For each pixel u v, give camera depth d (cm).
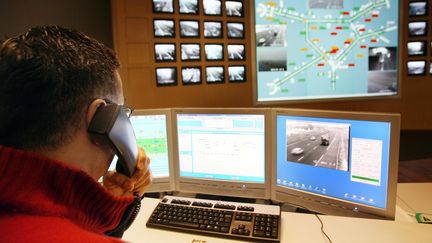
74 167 43
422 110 408
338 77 394
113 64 51
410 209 130
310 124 118
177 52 342
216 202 122
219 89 362
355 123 108
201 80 354
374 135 104
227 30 359
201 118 138
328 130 114
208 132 138
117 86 51
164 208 120
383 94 405
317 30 383
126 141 58
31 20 317
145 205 130
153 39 333
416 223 107
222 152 137
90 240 37
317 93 391
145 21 329
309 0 378
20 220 36
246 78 372
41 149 43
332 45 389
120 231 61
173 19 338
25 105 41
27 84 41
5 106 41
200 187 142
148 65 333
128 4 322
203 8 347
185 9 340
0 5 307
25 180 38
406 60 402
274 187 131
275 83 379
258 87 376
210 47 354
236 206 118
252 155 133
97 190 44
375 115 103
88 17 334
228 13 357
